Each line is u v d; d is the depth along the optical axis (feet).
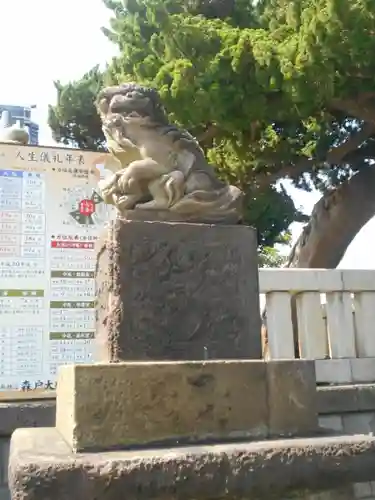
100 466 7.14
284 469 7.73
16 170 20.10
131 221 10.28
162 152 11.03
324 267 37.22
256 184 33.60
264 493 7.62
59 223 20.24
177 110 26.55
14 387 18.63
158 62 28.78
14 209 19.83
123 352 9.73
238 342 10.32
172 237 10.42
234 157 32.48
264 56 24.89
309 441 8.18
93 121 44.88
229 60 25.71
